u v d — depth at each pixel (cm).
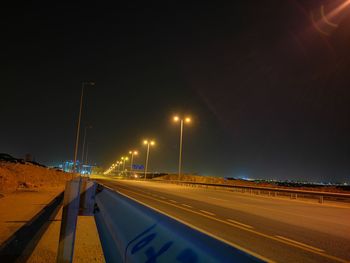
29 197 2631
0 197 2536
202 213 1698
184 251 462
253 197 3328
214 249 404
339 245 980
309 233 1196
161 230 594
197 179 8131
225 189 4997
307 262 759
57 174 6988
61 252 658
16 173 4144
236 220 1480
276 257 797
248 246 918
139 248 632
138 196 2794
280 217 1673
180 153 6469
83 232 1266
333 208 2373
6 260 854
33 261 846
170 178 9088
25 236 1168
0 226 1362
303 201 3050
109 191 1698
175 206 2028
